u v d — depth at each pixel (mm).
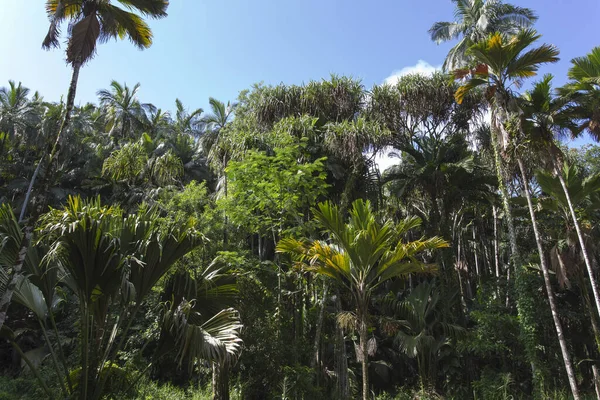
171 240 7535
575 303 15945
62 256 6949
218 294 8188
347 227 8352
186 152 28188
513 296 15898
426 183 16594
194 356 6254
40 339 16344
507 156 11984
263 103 15273
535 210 13969
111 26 8578
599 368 15234
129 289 6543
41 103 26406
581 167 18516
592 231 14148
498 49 11516
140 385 10367
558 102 11852
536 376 12477
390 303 15766
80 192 23797
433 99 16219
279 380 11078
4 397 10234
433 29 19922
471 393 14672
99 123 32469
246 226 12414
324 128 14625
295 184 11562
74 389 7188
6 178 25734
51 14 8438
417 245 8234
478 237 22719
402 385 17250
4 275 6777
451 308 16141
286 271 13836
